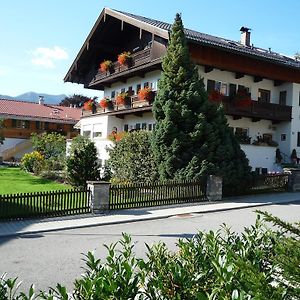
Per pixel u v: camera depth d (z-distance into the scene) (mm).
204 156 18906
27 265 8742
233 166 19641
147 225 13523
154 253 4676
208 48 24625
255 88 28734
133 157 21359
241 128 28484
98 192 15258
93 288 3473
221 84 26766
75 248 10273
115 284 3439
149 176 20359
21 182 24297
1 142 43625
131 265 4070
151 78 27078
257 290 2600
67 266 8688
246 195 20609
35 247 10383
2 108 52094
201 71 25516
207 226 13328
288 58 32688
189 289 3799
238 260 2854
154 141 19719
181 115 19188
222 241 5137
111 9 28094
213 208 16797
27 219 13812
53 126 54344
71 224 13180
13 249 10156
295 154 28812
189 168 18719
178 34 20375
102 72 32406
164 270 4164
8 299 3762
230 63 25656
